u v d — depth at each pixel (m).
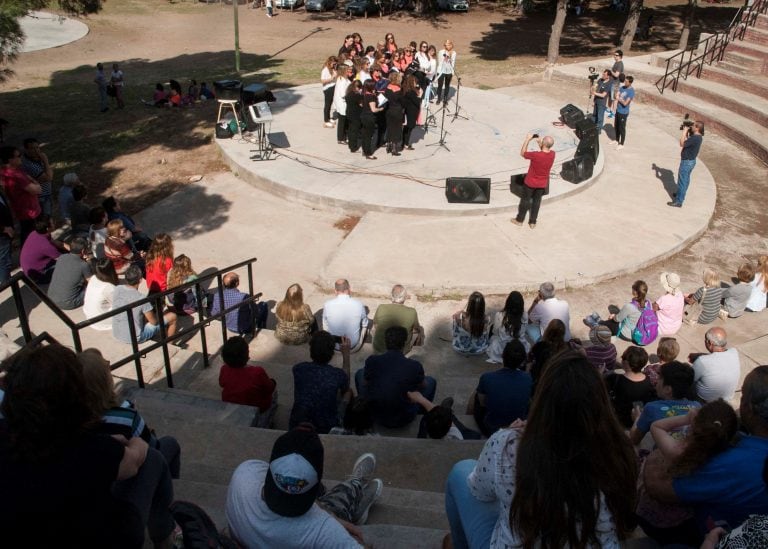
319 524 2.82
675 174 14.88
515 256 11.13
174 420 5.48
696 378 6.82
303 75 24.66
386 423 6.13
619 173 14.78
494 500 2.47
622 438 2.04
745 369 8.44
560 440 1.99
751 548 2.47
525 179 11.75
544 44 32.34
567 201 13.24
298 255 11.41
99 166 15.08
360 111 14.19
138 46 33.03
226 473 4.86
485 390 6.02
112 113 20.03
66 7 18.75
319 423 5.87
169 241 9.17
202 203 13.16
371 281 10.33
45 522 2.19
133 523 2.53
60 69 28.20
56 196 13.51
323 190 12.90
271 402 6.54
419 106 14.77
